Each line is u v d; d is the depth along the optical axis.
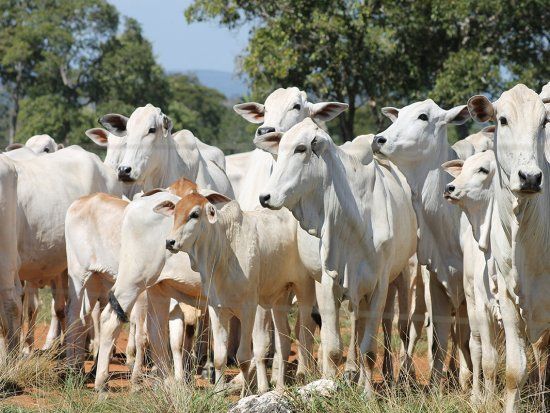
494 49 28.73
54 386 12.22
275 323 12.89
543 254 9.78
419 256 12.85
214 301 11.92
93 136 16.58
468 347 12.77
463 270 12.24
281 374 12.52
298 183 11.16
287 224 12.82
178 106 59.28
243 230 12.16
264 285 12.53
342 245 11.53
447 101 28.22
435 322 12.84
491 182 11.34
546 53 28.89
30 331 14.02
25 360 12.48
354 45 29.17
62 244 14.82
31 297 15.48
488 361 11.23
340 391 10.44
